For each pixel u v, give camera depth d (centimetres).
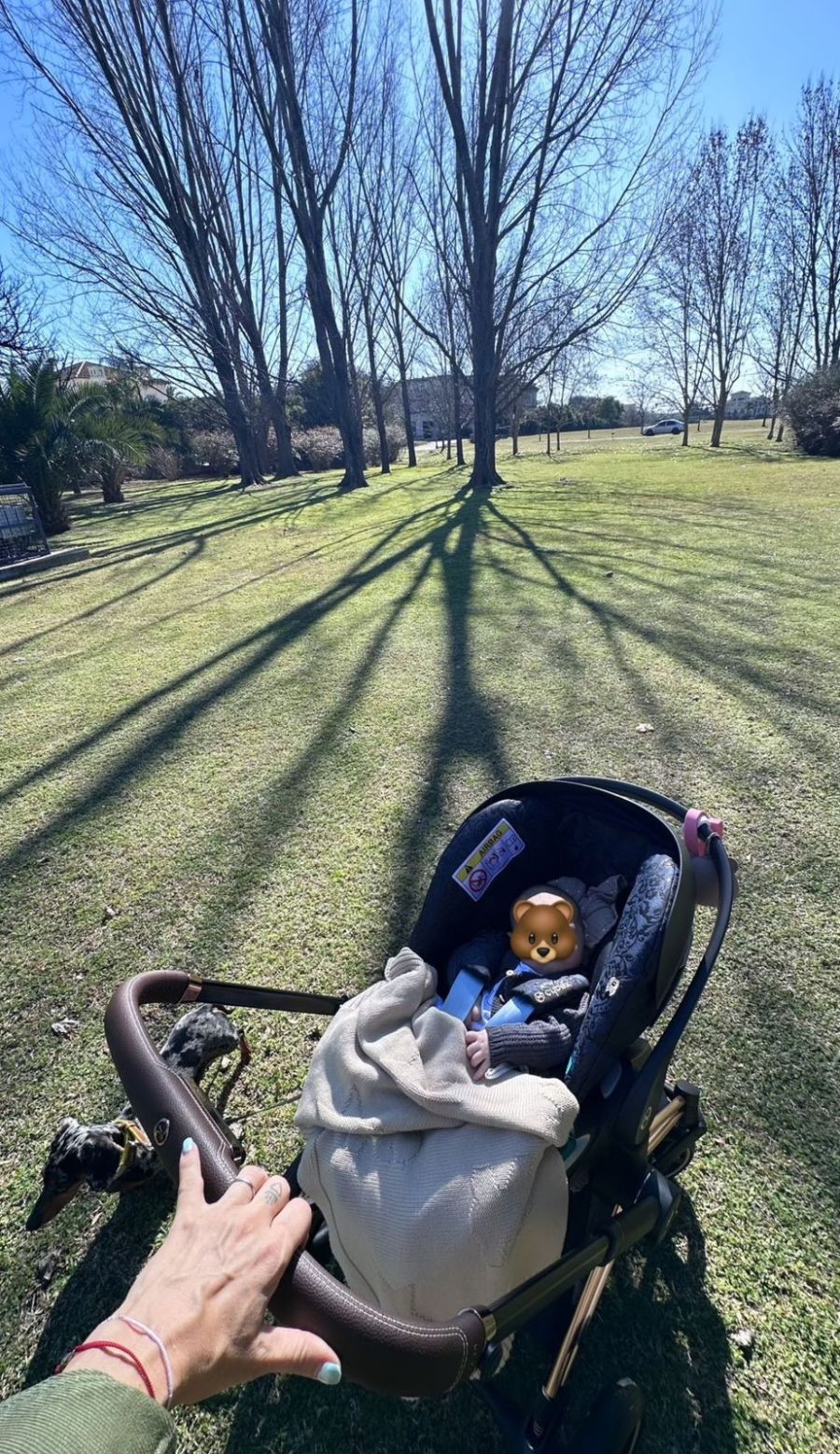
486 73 1391
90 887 312
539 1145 123
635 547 856
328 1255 149
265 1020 235
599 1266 140
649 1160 160
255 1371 77
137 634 682
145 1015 243
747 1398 139
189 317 1708
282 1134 197
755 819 316
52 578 995
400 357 2822
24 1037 237
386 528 1185
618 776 356
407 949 174
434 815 339
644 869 162
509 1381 143
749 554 774
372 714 457
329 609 704
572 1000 164
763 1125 190
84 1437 59
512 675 498
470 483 1781
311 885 298
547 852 197
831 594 615
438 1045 142
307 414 3794
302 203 1802
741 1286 156
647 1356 146
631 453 2809
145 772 410
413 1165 122
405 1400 143
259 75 1636
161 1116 111
